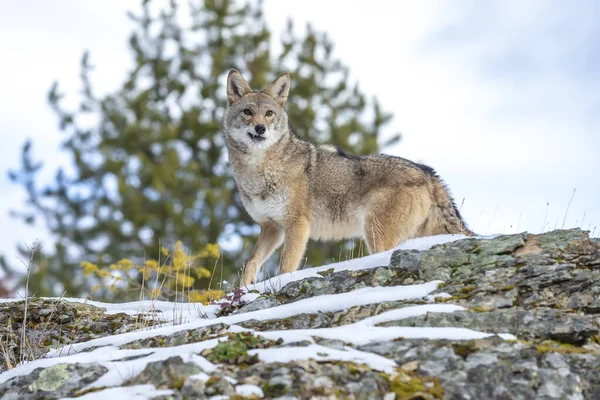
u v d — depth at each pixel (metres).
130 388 7.05
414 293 9.16
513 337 7.82
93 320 11.31
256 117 14.36
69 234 32.62
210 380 6.94
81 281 30.06
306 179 14.55
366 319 8.47
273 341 8.00
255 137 14.30
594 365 7.46
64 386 7.63
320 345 7.72
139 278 22.20
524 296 8.84
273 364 7.22
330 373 6.95
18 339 10.73
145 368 7.39
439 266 9.82
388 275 9.87
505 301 8.66
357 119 35.34
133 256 31.36
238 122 14.68
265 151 14.40
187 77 36.97
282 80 15.24
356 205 14.35
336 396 6.62
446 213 14.09
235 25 37.44
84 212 33.50
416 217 13.88
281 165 14.49
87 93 35.34
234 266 30.16
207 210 32.09
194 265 20.25
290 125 15.27
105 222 31.95
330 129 33.91
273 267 29.61
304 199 14.52
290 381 6.82
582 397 7.15
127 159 34.06
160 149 34.25
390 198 13.85
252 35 36.84
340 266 11.06
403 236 13.91
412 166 14.18
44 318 11.44
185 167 33.03
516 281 9.09
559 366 7.36
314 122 34.09
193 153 35.34
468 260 9.86
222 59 35.88
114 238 31.83
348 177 14.41
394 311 8.52
